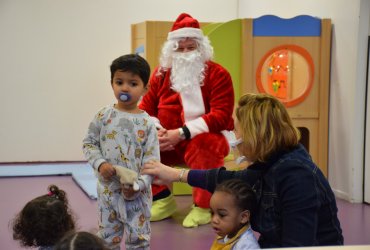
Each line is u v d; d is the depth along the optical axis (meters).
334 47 3.63
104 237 1.98
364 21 3.35
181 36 2.86
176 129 2.85
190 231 2.80
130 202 1.96
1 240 2.51
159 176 1.79
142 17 5.03
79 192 3.67
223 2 5.25
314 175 1.45
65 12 4.83
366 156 3.43
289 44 3.62
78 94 4.95
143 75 1.97
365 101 3.41
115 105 2.02
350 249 0.97
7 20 4.71
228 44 3.60
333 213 1.49
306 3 3.99
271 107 1.52
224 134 2.91
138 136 1.96
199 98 2.88
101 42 4.94
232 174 1.67
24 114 4.86
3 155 4.86
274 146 1.50
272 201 1.48
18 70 4.80
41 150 4.93
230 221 1.52
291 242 1.39
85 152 1.98
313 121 3.70
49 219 1.53
